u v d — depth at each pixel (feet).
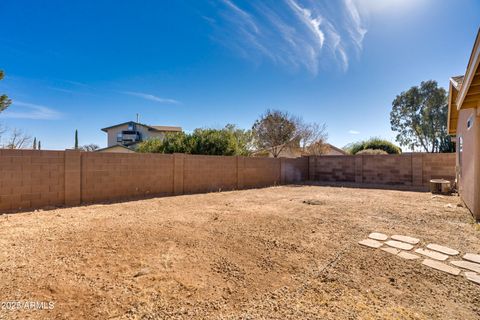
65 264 10.41
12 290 8.29
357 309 7.45
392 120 111.14
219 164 37.47
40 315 7.00
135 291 8.39
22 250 11.87
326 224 17.22
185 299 7.97
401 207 23.47
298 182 50.29
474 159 19.49
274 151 82.79
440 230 15.92
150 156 30.01
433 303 7.84
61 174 23.40
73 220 17.83
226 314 7.20
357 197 29.89
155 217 19.01
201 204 24.86
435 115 97.25
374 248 12.71
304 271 10.07
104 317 6.98
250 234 14.87
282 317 7.05
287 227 16.43
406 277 9.61
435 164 41.22
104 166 26.25
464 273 9.93
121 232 14.97
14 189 20.80
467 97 18.28
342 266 10.55
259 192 34.63
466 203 23.32
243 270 10.13
